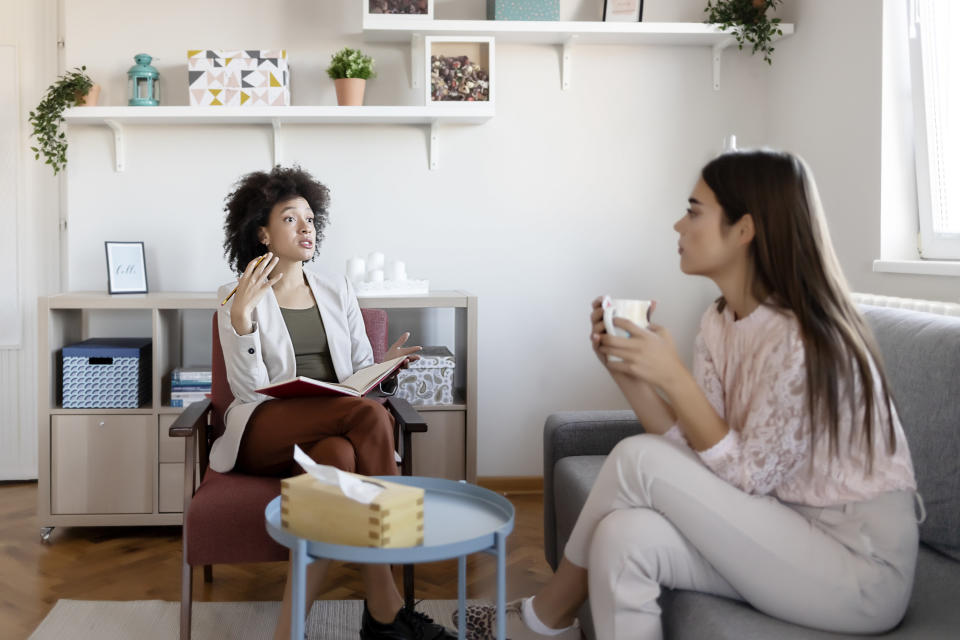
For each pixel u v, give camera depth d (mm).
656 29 3201
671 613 1500
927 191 2639
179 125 3273
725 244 1473
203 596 2445
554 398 3473
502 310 3434
